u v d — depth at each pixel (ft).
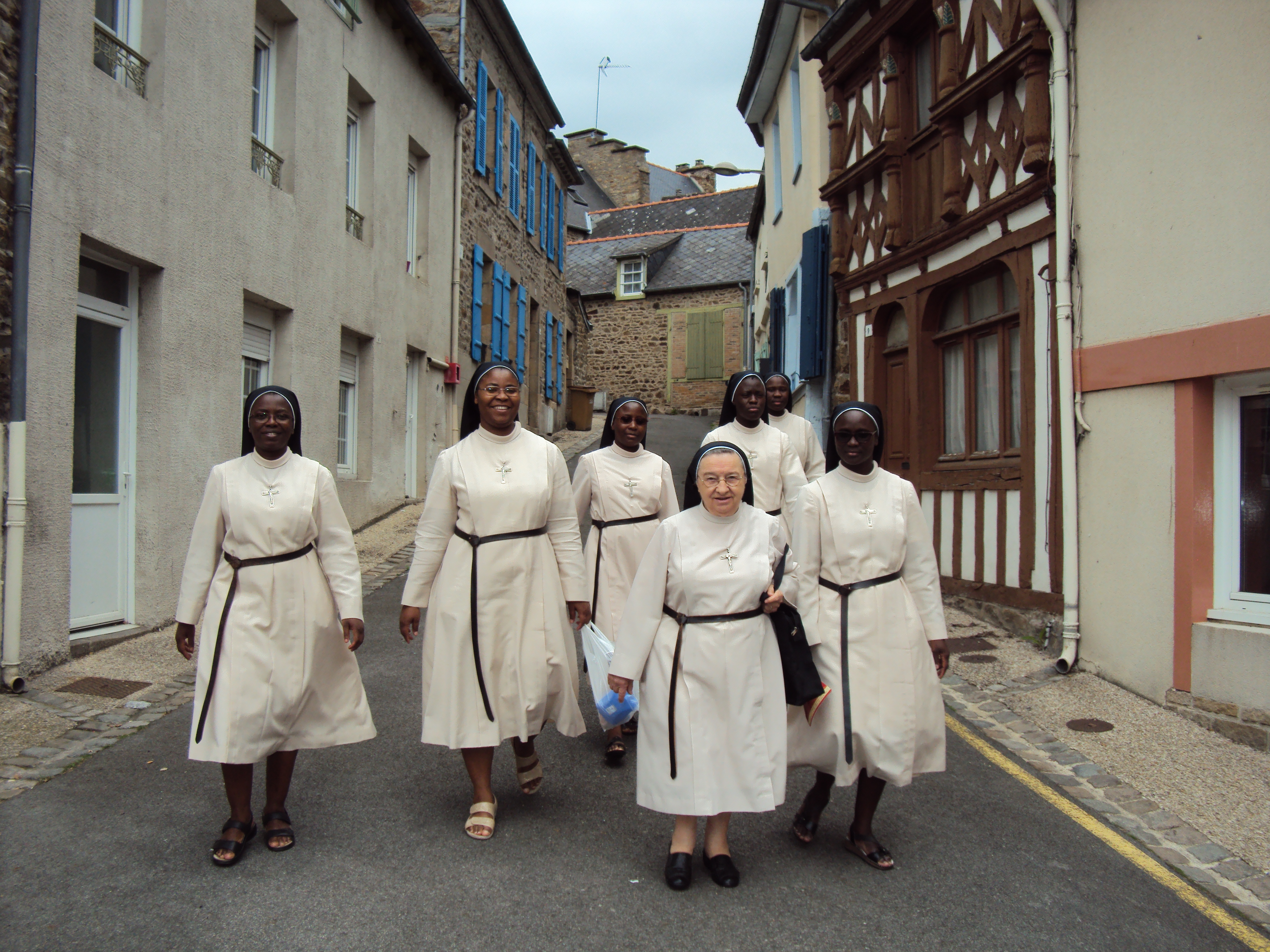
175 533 22.09
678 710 9.95
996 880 10.52
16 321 16.71
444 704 11.25
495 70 51.47
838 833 11.83
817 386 36.73
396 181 37.24
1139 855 11.34
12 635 16.56
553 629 11.86
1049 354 20.67
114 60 20.42
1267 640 15.12
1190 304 16.65
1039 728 16.08
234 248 24.79
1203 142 16.44
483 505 11.57
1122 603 17.92
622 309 92.07
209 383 23.57
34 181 17.30
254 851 10.83
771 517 10.47
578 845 11.18
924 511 26.76
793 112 42.93
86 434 20.16
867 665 10.53
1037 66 20.53
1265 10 15.43
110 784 12.87
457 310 44.06
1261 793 13.21
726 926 9.30
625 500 15.78
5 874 10.14
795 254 42.73
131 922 9.16
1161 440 17.11
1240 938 9.43
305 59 29.09
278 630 10.71
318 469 11.35
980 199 23.54
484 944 8.86
